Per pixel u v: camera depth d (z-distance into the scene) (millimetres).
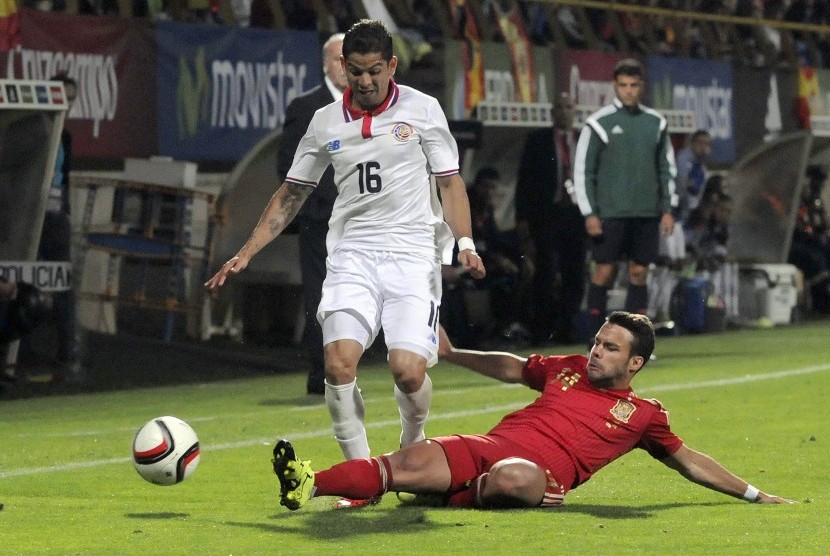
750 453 25297
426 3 57594
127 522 18250
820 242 66062
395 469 18125
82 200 47469
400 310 19328
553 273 49750
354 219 19844
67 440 27938
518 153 53125
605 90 59969
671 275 54969
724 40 73125
